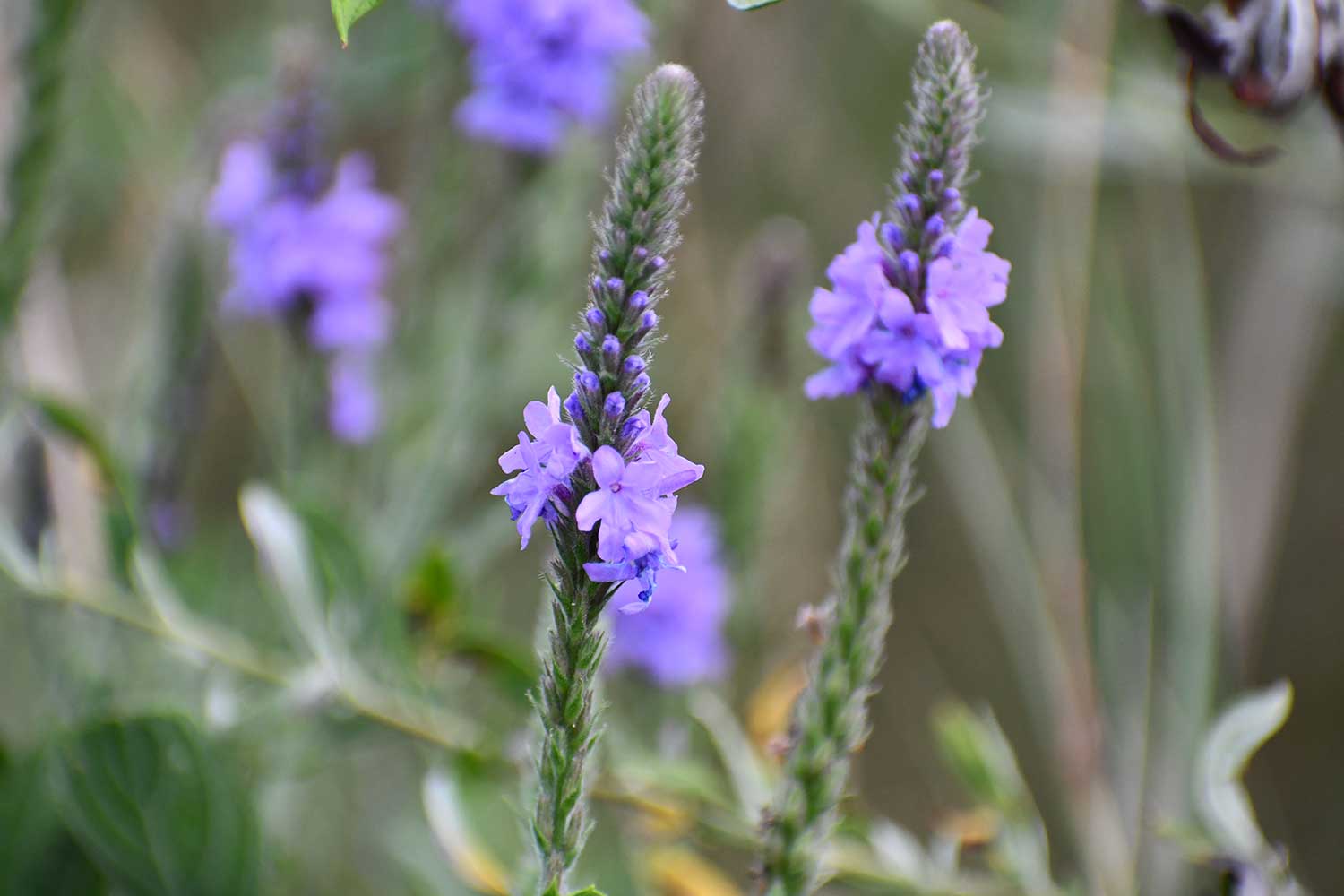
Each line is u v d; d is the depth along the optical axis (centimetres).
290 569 50
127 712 47
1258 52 46
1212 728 49
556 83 60
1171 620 64
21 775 48
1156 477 66
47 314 61
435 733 50
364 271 60
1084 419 68
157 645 56
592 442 40
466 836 49
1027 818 51
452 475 59
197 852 47
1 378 51
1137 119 68
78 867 48
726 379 64
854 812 53
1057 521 67
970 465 70
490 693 57
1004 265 42
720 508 64
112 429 61
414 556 58
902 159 42
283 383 65
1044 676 67
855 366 43
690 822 50
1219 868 48
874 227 42
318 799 66
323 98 63
